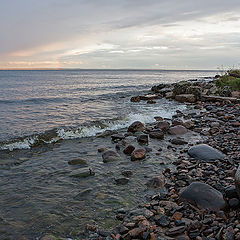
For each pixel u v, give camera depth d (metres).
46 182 5.85
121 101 21.97
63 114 15.05
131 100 21.62
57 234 3.88
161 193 5.06
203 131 10.30
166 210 4.38
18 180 5.96
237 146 7.98
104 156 7.41
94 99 23.69
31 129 10.84
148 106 18.45
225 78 26.58
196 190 4.61
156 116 13.92
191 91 21.03
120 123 12.28
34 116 14.32
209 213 4.10
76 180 5.93
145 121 12.94
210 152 7.19
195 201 4.43
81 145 8.91
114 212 4.48
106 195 5.13
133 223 3.96
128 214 4.36
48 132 10.26
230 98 18.23
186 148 8.19
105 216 4.35
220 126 10.97
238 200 4.29
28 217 4.38
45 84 52.75
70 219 4.29
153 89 31.69
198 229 3.68
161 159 7.28
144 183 5.69
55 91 34.84
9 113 15.39
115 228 3.96
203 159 6.98
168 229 3.83
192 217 4.06
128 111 16.08
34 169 6.65
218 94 21.02
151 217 4.21
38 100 22.88
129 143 8.88
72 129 10.87
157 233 3.71
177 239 3.50
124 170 6.50
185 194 4.66
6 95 28.31
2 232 3.96
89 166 6.83
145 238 3.55
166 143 8.96
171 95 22.62
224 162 6.68
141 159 7.26
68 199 5.01
